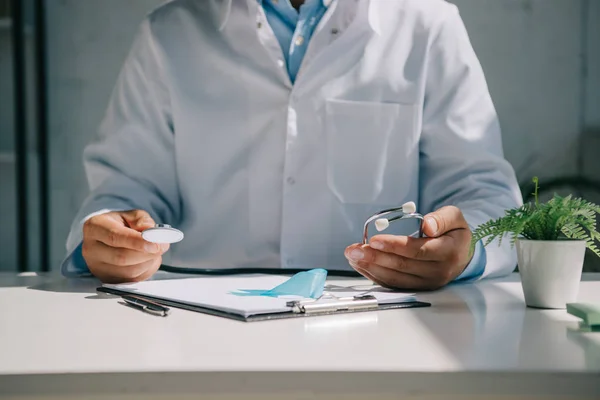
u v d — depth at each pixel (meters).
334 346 0.61
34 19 2.72
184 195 1.52
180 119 1.48
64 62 2.86
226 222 1.50
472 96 1.47
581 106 2.86
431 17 1.52
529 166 2.89
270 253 1.49
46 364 0.56
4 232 2.90
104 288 0.97
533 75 2.87
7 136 2.88
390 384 0.53
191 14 1.54
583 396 0.53
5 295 0.95
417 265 0.97
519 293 0.97
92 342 0.64
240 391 0.53
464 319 0.75
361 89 1.47
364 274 1.01
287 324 0.72
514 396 0.53
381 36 1.49
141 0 2.85
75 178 2.88
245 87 1.47
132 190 1.42
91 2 2.85
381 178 1.47
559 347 0.61
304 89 1.45
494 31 2.87
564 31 2.85
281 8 1.51
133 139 1.49
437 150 1.46
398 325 0.72
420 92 1.48
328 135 1.46
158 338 0.65
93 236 1.05
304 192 1.46
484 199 1.30
